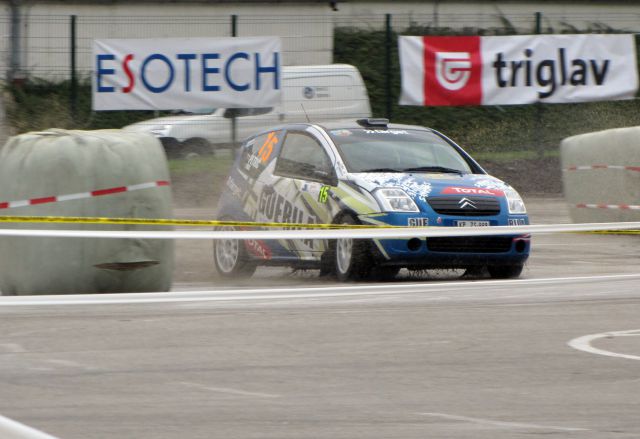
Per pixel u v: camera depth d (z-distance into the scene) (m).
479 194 39.97
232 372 22.53
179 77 72.44
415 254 38.47
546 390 21.09
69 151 32.53
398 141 43.28
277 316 29.83
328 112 79.88
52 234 31.84
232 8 109.69
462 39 76.88
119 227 32.72
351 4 121.50
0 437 12.96
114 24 82.06
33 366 22.95
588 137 59.66
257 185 44.09
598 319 29.64
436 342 25.98
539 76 78.00
